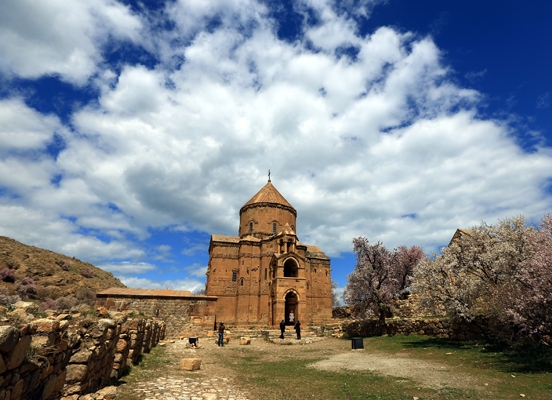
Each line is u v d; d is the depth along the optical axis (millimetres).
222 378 13633
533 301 15305
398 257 41375
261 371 15500
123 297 37406
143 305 37688
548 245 16516
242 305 48500
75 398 7848
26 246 71062
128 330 14172
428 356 17797
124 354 13070
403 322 28672
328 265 56281
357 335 35156
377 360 17672
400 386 11516
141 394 10383
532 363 13758
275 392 11156
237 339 37594
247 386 12133
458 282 23078
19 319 6508
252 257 51219
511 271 18766
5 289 47000
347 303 39969
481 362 14984
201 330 38625
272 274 48688
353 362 17469
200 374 14422
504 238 22219
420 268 24328
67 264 70375
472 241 24375
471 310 20766
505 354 16016
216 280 49781
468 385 11266
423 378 12609
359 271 36719
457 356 16875
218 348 27125
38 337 6707
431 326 25203
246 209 57875
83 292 58000
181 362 15656
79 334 8977
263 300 48188
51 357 6957
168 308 38438
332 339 34625
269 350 25781
